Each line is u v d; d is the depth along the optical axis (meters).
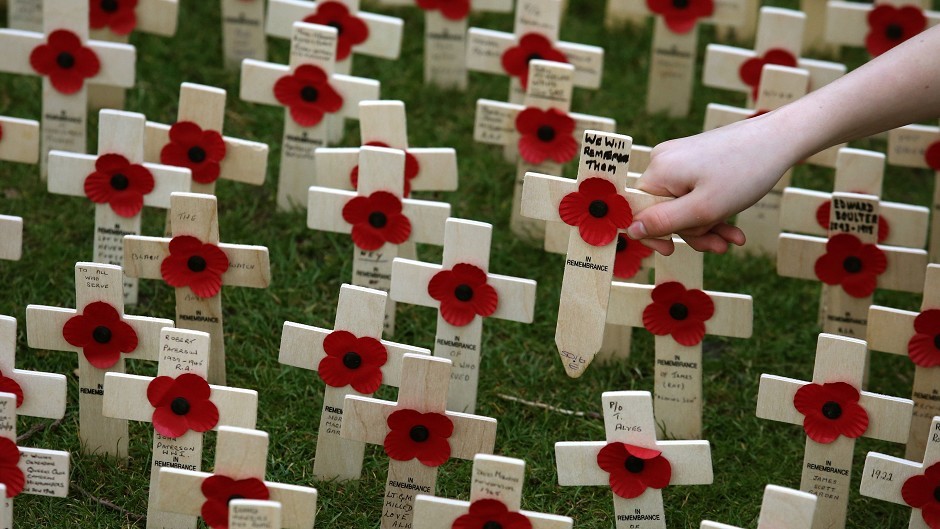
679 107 4.52
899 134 3.71
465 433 2.61
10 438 2.53
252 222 3.86
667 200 2.52
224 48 4.50
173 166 3.38
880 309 2.91
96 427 2.89
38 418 3.05
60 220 3.72
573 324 2.65
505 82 4.68
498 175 4.19
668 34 4.40
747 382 3.45
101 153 3.22
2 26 4.66
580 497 2.97
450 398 3.05
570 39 4.98
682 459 2.55
